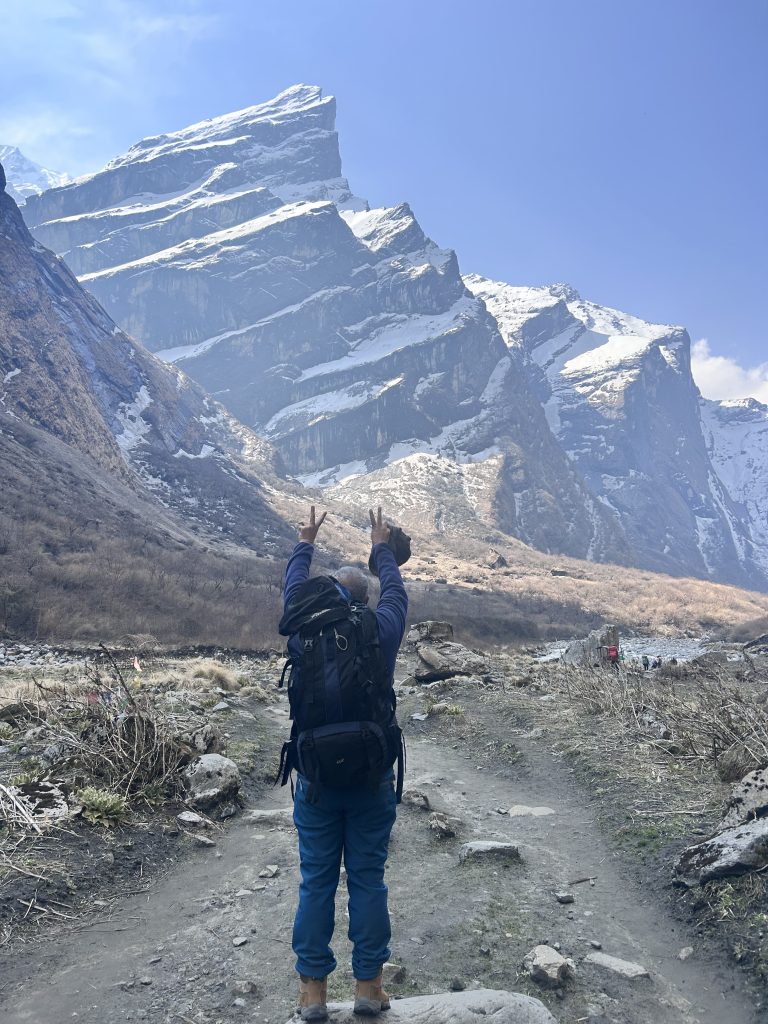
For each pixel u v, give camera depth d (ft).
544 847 18.34
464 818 21.07
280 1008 10.78
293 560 10.81
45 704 26.84
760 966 11.39
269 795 23.06
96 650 96.58
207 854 17.30
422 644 52.49
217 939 13.00
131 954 12.39
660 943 12.91
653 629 359.05
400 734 9.57
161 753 20.79
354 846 9.53
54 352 362.74
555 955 12.03
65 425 325.83
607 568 606.96
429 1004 9.60
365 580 10.32
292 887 15.31
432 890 15.42
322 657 9.27
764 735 20.72
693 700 31.55
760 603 492.13
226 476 485.15
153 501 363.15
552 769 25.64
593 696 34.91
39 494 223.30
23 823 16.56
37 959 11.97
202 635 126.11
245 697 42.47
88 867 15.29
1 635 103.91
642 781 21.75
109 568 163.53
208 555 253.65
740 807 15.93
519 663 64.13
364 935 9.36
